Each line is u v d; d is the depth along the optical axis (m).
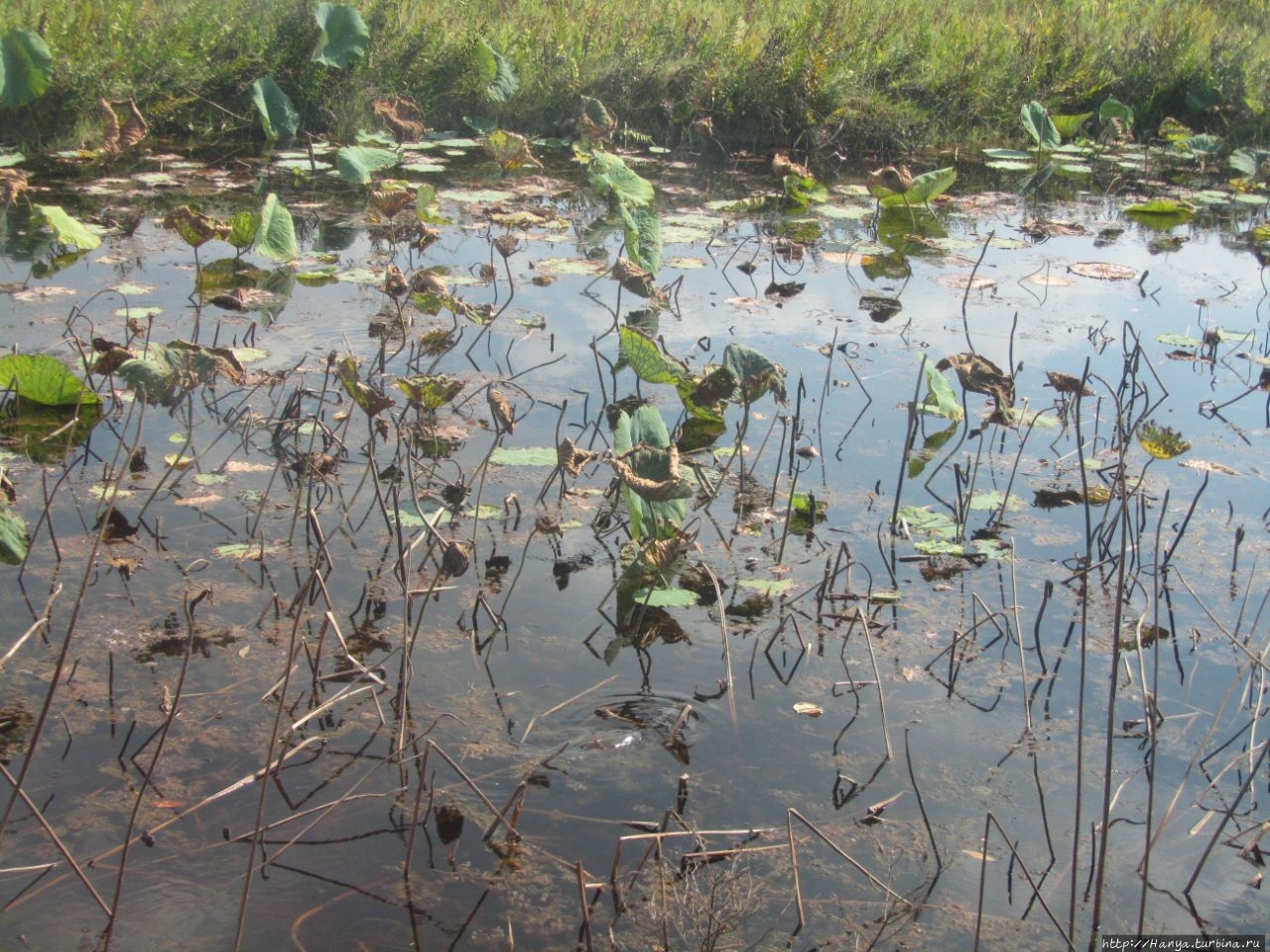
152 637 3.29
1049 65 12.26
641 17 11.77
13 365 4.57
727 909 2.47
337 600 3.53
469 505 4.16
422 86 10.59
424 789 2.78
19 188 7.34
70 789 2.71
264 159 9.30
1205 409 5.32
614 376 5.42
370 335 5.73
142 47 9.67
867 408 5.23
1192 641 3.55
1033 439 5.00
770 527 4.16
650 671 3.29
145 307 5.87
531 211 8.25
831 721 3.12
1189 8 13.93
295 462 4.38
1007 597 3.76
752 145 10.88
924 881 2.60
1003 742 3.08
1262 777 2.99
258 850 2.58
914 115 11.20
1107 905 2.56
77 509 3.96
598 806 2.76
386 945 2.34
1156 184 10.40
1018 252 7.94
